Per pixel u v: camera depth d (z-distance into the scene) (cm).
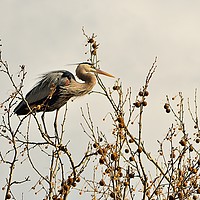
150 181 1120
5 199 1109
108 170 1085
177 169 1115
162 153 1136
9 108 1179
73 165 1172
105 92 1205
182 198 1076
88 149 1152
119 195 1066
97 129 1134
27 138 1164
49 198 1088
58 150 1152
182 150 1130
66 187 1103
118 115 1150
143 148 1135
